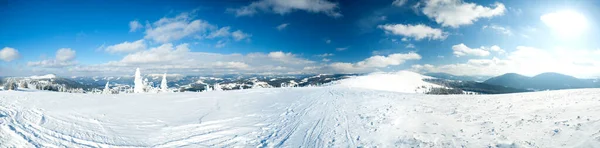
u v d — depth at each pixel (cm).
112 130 1541
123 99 2773
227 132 1570
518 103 1780
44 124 1520
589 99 1573
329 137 1405
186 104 2516
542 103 1664
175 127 1677
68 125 1552
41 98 2503
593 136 974
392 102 2288
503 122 1338
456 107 1873
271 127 1683
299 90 4059
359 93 3416
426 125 1409
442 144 1139
